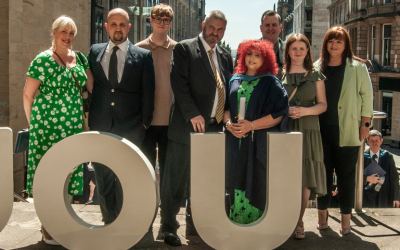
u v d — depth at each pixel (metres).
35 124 3.45
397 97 23.47
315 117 3.63
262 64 3.41
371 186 5.36
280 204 3.14
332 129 3.76
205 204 3.09
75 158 3.12
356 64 3.79
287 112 3.34
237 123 3.27
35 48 9.88
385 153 5.50
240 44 3.75
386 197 5.38
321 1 40.41
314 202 5.43
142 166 3.11
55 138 3.49
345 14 32.72
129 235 3.14
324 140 3.83
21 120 8.84
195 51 3.52
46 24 10.61
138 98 3.72
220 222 3.11
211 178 3.08
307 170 3.57
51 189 3.14
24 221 3.98
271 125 3.35
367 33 27.33
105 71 3.63
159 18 4.07
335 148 3.76
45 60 3.40
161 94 4.11
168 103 4.12
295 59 3.63
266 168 3.30
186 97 3.45
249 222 3.48
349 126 3.71
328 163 3.82
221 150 3.07
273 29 4.59
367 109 3.77
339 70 3.79
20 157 8.67
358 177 4.34
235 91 3.46
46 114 3.46
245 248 3.14
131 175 3.11
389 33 25.31
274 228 3.15
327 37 3.79
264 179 3.37
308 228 3.91
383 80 24.75
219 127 3.71
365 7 28.14
